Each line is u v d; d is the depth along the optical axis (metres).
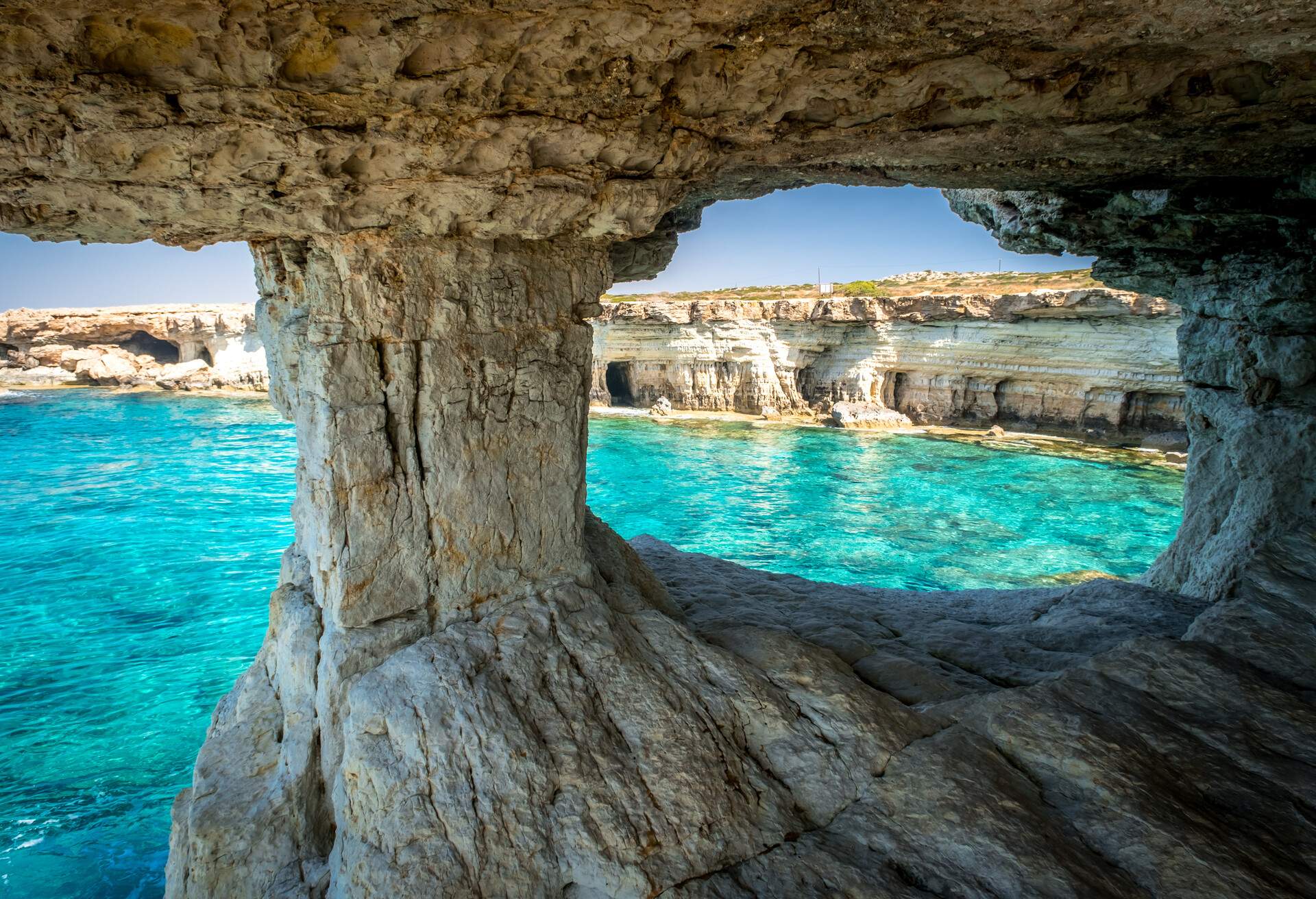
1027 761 5.83
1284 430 9.71
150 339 62.41
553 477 6.58
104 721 12.62
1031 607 10.96
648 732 5.49
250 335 56.41
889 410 43.25
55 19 3.23
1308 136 6.27
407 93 4.16
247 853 5.50
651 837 4.84
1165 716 6.39
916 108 5.32
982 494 28.70
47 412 46.31
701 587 10.30
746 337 46.00
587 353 6.75
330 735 5.70
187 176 4.43
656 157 5.47
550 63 4.23
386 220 5.43
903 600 11.22
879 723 6.02
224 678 14.16
